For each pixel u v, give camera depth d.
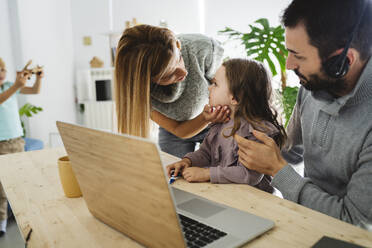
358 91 0.79
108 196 0.60
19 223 0.69
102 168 0.56
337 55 0.72
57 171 1.05
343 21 0.69
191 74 1.38
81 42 4.46
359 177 0.76
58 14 4.12
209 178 0.92
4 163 1.15
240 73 1.10
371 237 0.59
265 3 2.89
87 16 4.40
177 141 1.78
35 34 3.74
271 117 1.14
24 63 3.59
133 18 4.18
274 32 1.95
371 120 0.80
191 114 1.49
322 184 1.03
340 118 0.88
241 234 0.58
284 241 0.58
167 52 1.08
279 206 0.74
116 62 1.11
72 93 4.47
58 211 0.75
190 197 0.76
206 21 3.34
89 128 0.55
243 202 0.77
